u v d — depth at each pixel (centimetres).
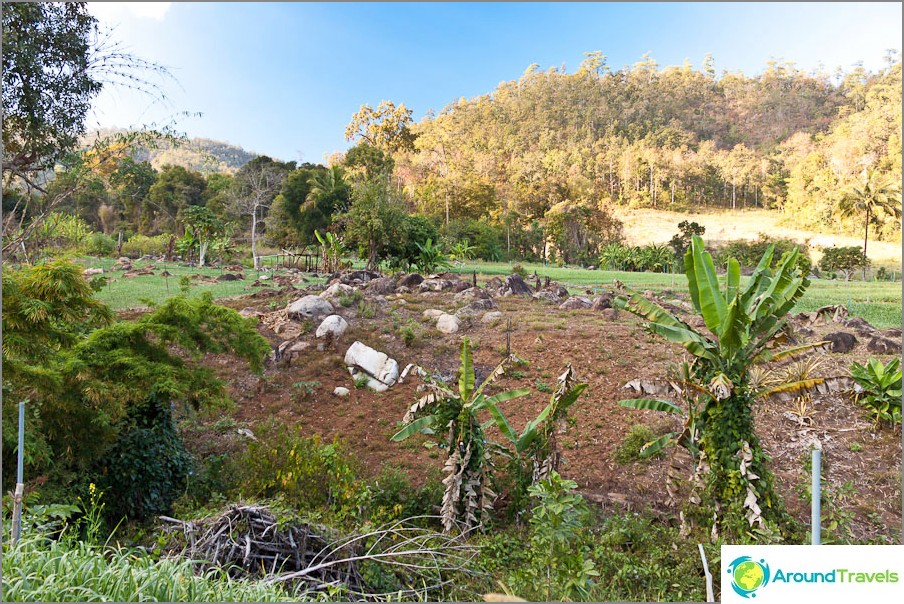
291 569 443
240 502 471
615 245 4450
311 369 980
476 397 610
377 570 438
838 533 566
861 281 2295
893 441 748
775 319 544
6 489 491
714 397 538
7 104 800
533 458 621
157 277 1903
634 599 443
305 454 583
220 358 1002
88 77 834
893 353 1000
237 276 1955
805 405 838
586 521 558
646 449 618
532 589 423
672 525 589
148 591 329
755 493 523
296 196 3881
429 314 1286
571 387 616
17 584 312
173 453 608
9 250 778
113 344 562
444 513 559
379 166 4941
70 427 526
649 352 1065
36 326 501
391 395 915
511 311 1420
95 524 478
